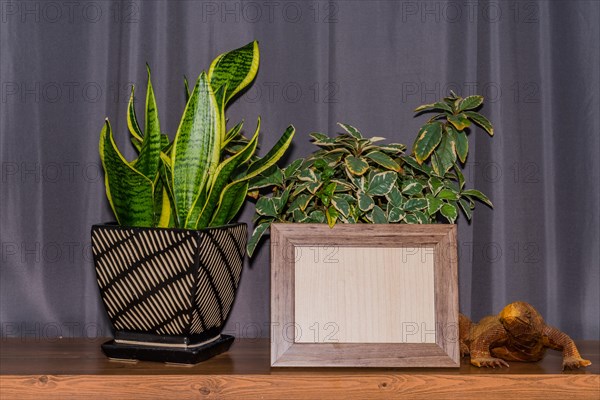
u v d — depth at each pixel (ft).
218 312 4.28
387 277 4.14
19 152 5.08
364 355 4.04
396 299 4.12
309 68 5.12
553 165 5.16
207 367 4.06
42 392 3.83
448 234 4.16
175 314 4.00
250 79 4.62
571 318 5.12
